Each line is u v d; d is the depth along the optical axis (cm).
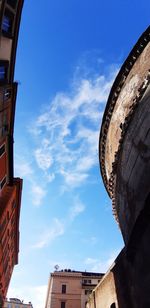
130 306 1445
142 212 1230
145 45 1515
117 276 1709
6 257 3522
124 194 1512
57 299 4784
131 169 1408
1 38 1861
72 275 5162
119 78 1703
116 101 1759
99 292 2177
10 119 2389
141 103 1384
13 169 2705
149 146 1240
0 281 3434
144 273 1225
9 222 3291
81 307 4697
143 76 1477
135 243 1323
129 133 1465
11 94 2256
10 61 2061
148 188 1201
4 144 2411
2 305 3931
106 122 1914
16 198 3428
